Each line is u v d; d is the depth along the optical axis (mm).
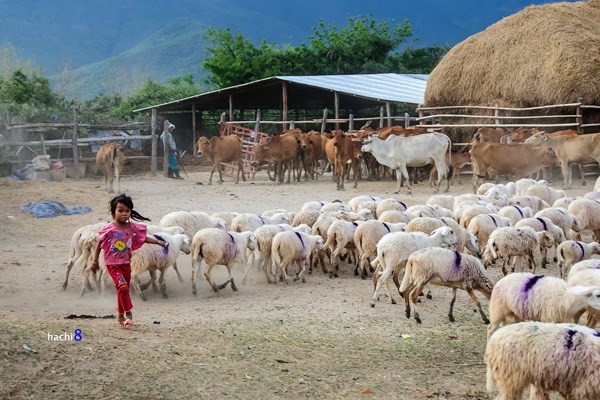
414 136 24562
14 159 29328
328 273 14445
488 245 13086
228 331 9695
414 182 27641
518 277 8945
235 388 7496
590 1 31359
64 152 33125
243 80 49875
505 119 29281
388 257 11734
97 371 7652
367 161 29203
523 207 17594
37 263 14625
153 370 7797
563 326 6793
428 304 11945
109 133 36469
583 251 12906
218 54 50688
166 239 12156
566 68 27516
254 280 13773
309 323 10500
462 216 15664
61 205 20609
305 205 17406
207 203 22453
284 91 35750
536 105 28641
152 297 12281
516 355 6719
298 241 13336
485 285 10648
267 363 8359
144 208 21281
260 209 21281
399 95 37125
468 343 9742
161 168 35156
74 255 12445
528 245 12938
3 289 12477
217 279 13766
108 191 24641
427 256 10609
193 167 36906
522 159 24312
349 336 9875
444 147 24625
